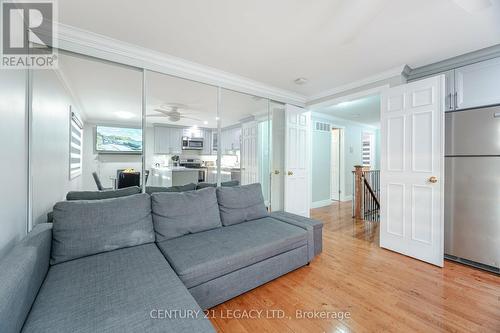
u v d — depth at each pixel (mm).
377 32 1936
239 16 1729
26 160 1593
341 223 3922
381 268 2248
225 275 1617
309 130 3959
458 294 1800
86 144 2455
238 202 2477
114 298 1089
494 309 1618
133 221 1770
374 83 2949
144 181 2393
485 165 2162
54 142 2021
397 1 1547
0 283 852
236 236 1999
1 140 1231
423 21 1779
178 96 2914
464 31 1924
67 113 2342
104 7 1617
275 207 3707
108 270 1354
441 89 2250
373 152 7008
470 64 2311
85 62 2127
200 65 2609
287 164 3582
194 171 2998
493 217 2121
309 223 2480
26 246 1196
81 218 1581
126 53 2189
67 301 1056
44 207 1832
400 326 1456
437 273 2141
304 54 2344
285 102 3645
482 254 2182
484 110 2170
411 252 2488
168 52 2318
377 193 4840
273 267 1932
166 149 2820
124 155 2527
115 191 2154
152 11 1666
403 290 1861
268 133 3600
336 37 1965
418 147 2422
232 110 3262
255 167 3484
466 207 2275
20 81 1506
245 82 3088
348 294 1807
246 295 1790
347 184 6051
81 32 1918
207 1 1562
